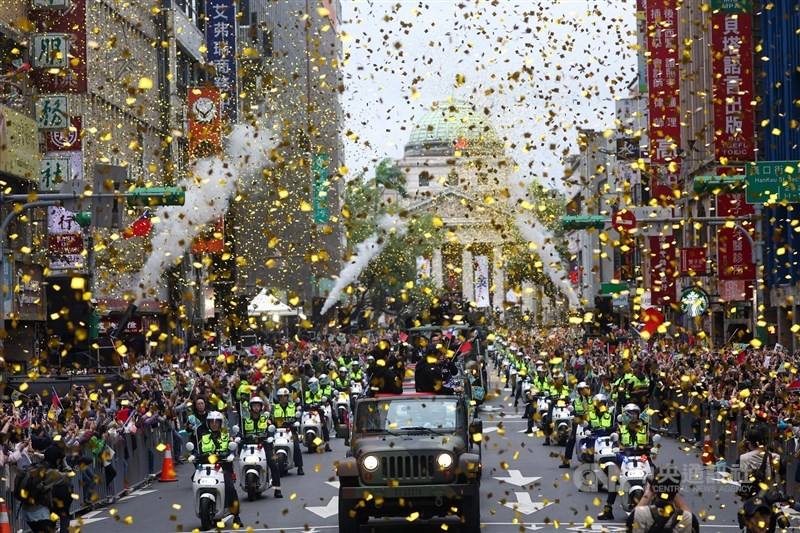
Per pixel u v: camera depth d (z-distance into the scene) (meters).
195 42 186.25
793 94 122.62
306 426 85.88
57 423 57.16
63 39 120.31
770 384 71.12
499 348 176.25
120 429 66.81
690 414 84.94
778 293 127.19
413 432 50.19
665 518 30.47
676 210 176.62
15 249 104.25
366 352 135.38
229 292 186.00
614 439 54.34
